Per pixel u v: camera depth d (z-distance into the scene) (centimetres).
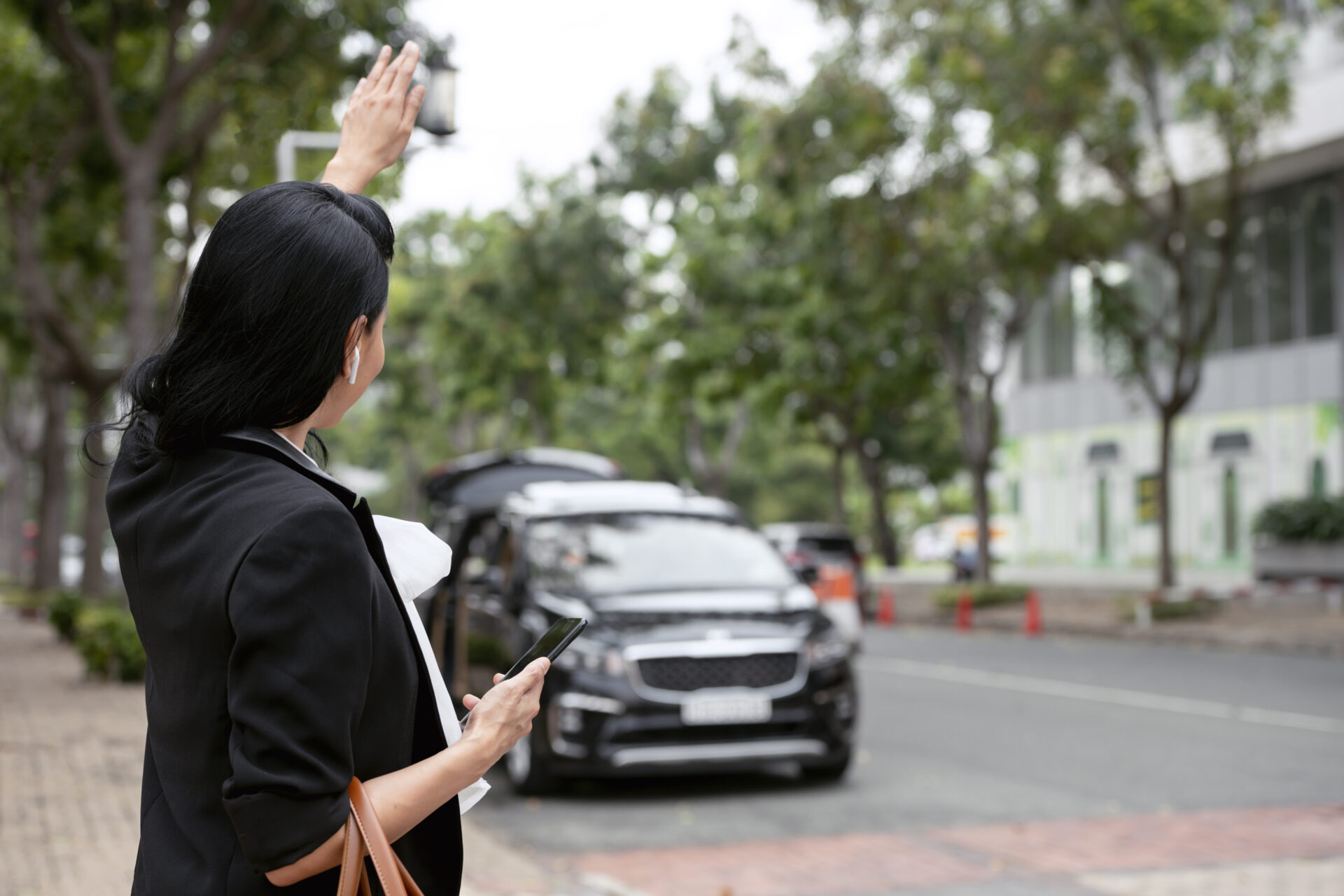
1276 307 3011
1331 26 2333
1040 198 2139
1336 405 2823
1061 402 3703
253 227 152
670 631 788
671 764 773
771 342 3219
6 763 838
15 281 2347
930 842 669
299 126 1066
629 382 3816
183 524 144
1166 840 662
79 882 538
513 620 834
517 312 3569
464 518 1005
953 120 2155
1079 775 849
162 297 2156
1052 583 3192
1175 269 2134
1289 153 2661
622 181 3628
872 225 2317
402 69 207
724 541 911
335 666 137
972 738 1007
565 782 834
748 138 2436
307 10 1471
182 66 1523
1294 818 711
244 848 135
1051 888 572
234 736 136
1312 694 1227
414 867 154
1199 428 3219
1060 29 1984
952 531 4650
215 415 149
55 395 2598
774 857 644
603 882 589
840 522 3975
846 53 2166
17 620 2334
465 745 151
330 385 155
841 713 809
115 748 905
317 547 139
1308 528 2495
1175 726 1044
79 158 1767
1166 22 1867
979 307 2705
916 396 3077
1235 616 2056
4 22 1622
